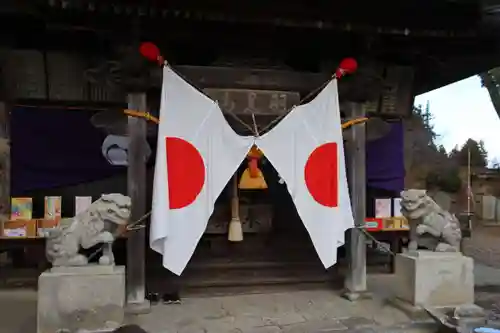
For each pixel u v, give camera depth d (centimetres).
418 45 802
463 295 681
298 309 704
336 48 756
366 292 764
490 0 649
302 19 649
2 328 623
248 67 732
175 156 627
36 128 902
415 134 2434
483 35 735
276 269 889
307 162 673
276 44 758
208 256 920
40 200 915
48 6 603
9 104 880
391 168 1046
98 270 592
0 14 682
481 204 2023
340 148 691
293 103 728
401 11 670
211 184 642
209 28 694
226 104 707
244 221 961
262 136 664
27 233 848
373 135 852
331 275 872
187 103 643
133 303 684
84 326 579
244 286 825
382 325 626
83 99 852
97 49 818
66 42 812
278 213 981
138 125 692
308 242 973
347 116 776
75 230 603
